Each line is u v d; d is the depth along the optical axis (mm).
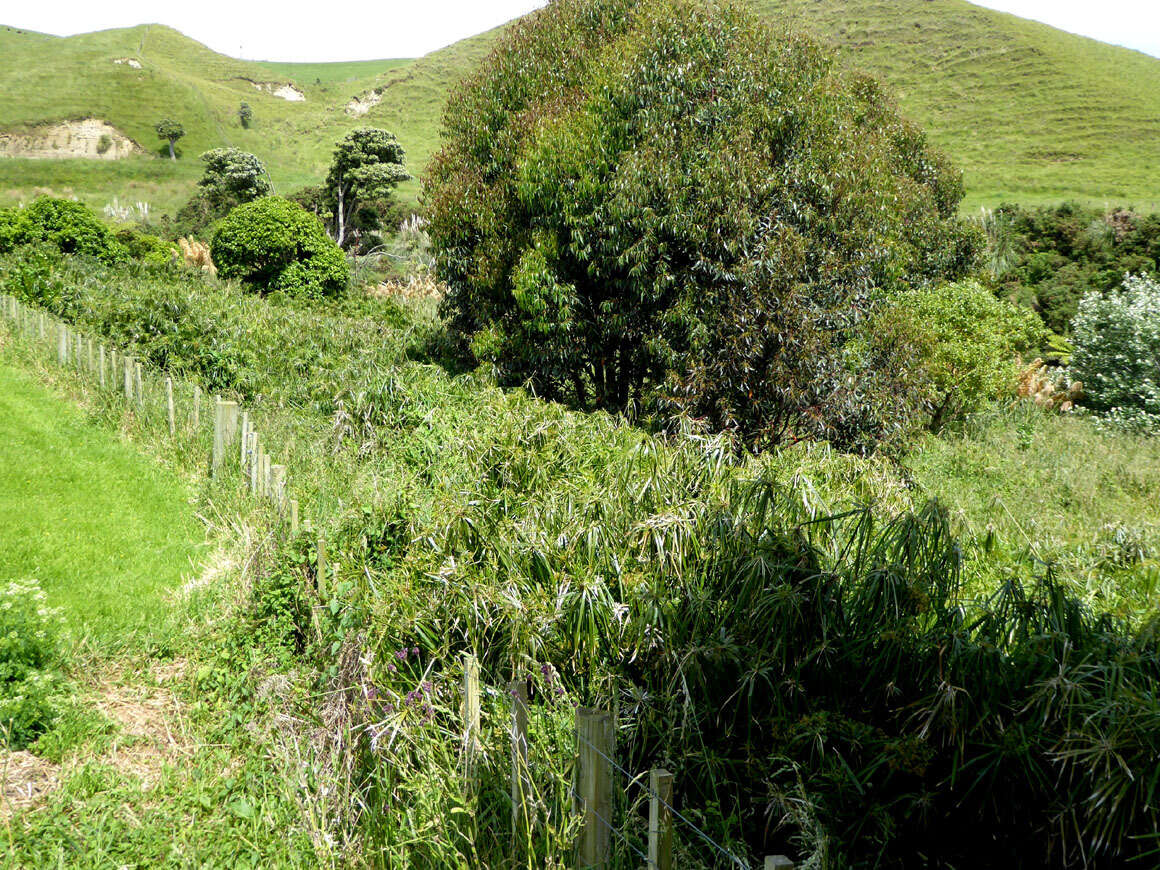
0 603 5164
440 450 8328
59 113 83062
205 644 5582
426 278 27031
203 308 14117
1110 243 27938
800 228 10375
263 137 94125
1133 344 15750
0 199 61344
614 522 4668
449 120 13641
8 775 4176
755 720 3398
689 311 9938
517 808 3191
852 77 18469
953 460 11453
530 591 4188
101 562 6621
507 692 3641
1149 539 5156
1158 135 53969
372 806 3891
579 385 11953
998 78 66562
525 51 12938
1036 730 2979
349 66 136750
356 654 4477
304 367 11758
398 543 5688
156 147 82812
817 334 9914
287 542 6027
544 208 11086
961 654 3193
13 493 7754
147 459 9227
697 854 3053
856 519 4660
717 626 3795
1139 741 2658
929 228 18516
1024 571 4598
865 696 3516
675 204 9859
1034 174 51625
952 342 14688
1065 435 13812
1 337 14398
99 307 13648
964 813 3180
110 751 4492
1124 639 3252
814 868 2760
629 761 3535
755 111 10414
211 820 4043
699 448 6004
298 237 21531
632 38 11281
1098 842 2795
